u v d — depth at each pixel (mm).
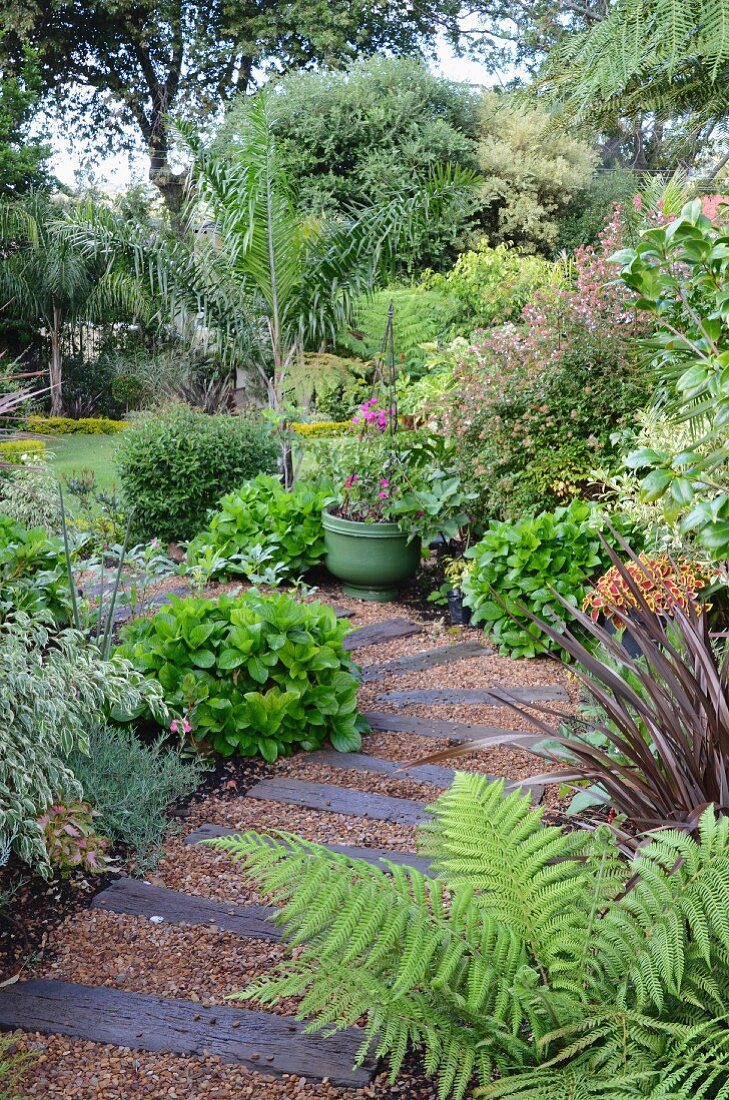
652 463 2045
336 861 1972
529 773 3359
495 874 1911
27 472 6227
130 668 2889
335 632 3812
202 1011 2129
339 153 15836
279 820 3033
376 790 3289
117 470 7383
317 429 12484
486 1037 1788
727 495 1935
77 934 2426
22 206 16016
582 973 1777
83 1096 1895
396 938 1838
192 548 6215
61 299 16531
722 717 2184
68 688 2623
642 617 2516
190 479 7270
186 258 9109
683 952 1696
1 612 3779
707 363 1992
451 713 4031
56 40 19891
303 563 6055
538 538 4781
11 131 18062
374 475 5801
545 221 16406
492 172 16078
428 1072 1669
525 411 5488
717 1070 1499
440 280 13414
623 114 3229
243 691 3600
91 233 9234
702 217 2055
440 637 5137
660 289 2209
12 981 2232
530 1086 1688
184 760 3441
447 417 5844
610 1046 1626
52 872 2656
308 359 8672
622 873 2059
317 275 8688
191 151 8656
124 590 4961
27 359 17266
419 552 5871
